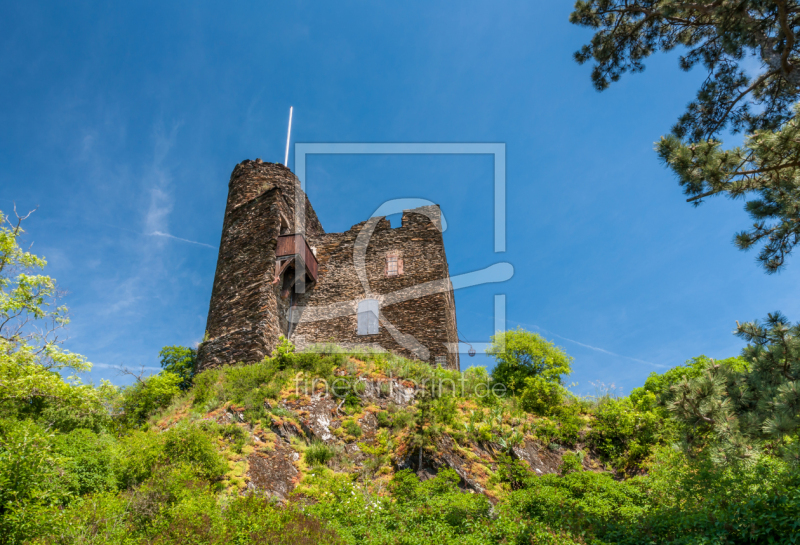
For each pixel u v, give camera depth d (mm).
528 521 8633
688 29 10727
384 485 10695
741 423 6871
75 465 8609
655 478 10492
